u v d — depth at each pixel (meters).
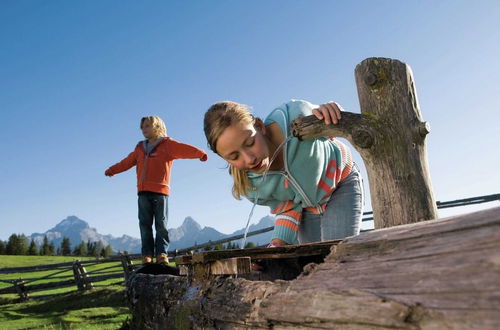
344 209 3.20
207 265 2.15
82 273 13.57
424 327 0.92
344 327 1.13
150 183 6.38
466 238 0.98
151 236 6.39
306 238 3.46
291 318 1.33
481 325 0.81
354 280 1.19
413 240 1.13
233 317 1.70
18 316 8.63
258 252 2.09
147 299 3.01
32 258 72.69
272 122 2.90
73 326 6.31
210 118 2.57
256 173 2.98
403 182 2.23
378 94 2.32
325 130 2.50
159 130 6.68
